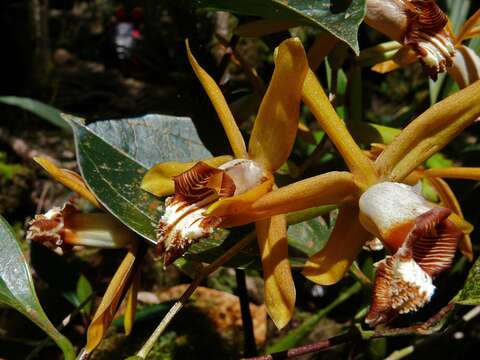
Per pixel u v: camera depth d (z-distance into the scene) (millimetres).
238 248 248
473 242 361
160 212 258
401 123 371
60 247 261
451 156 483
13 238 267
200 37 321
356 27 220
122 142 272
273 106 229
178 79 324
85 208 474
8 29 706
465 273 361
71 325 396
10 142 570
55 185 533
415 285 207
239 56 311
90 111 708
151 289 450
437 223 212
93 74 816
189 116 287
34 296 258
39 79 734
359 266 327
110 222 263
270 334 416
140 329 387
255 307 411
